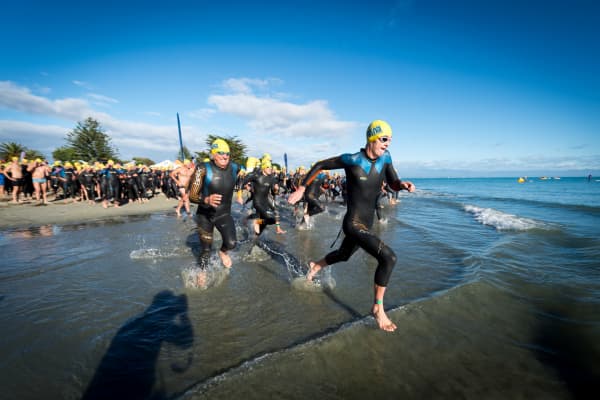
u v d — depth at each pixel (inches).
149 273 168.1
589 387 78.3
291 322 110.9
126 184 623.8
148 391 75.2
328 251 221.5
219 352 92.0
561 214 443.5
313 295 137.0
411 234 278.2
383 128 111.7
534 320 112.6
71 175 645.3
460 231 295.7
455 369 85.9
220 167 158.6
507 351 94.3
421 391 77.5
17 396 73.4
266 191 243.4
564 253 203.6
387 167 124.9
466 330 105.8
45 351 92.8
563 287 141.1
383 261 103.8
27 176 632.4
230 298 134.0
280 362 85.6
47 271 171.3
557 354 92.3
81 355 90.9
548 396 75.8
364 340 98.0
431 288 142.6
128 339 99.9
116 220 372.2
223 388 75.4
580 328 105.5
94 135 1519.4
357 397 75.1
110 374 82.0
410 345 96.5
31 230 301.9
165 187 729.6
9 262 189.2
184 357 89.7
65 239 258.1
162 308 123.7
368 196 119.4
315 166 125.4
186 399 71.2
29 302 129.6
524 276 156.0
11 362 87.0
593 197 864.9
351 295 136.8
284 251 221.3
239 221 358.0
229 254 210.7
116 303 128.8
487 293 133.6
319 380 80.5
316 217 416.2
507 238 253.9
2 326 108.3
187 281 153.5
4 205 519.8
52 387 76.8
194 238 264.7
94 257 200.4
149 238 263.7
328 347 93.2
